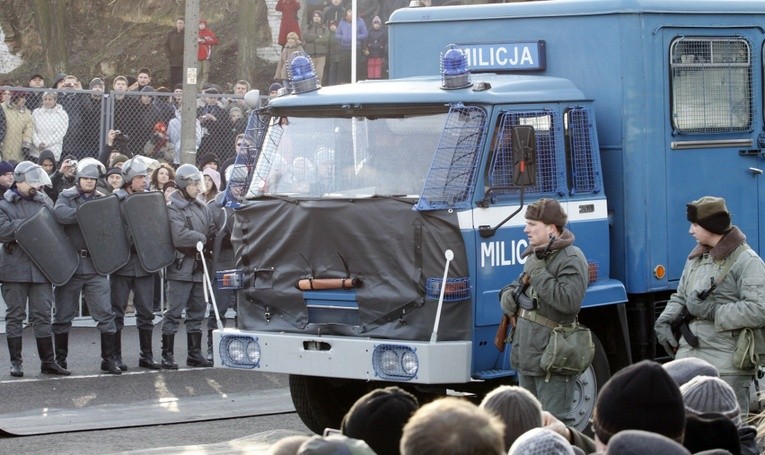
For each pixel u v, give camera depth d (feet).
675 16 31.53
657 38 31.24
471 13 33.30
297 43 74.95
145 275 40.98
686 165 31.76
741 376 26.11
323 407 31.83
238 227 30.35
